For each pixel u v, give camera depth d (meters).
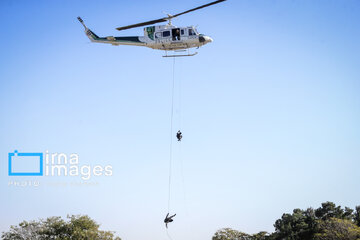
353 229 59.72
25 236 55.03
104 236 54.69
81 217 57.16
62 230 55.19
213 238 64.62
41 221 57.12
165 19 42.56
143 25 42.06
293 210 82.69
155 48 46.56
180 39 45.09
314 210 80.25
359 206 79.44
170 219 39.00
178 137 43.62
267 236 66.38
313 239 62.53
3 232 55.47
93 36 48.06
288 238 68.06
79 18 48.28
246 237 64.62
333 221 63.16
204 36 45.28
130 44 46.88
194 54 45.88
